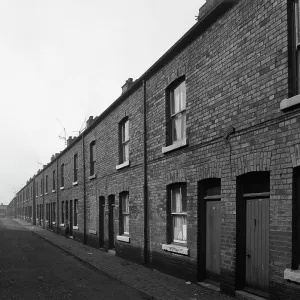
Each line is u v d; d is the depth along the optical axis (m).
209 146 8.70
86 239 20.80
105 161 17.28
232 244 7.72
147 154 12.33
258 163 7.00
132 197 13.54
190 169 9.52
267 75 6.86
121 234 14.95
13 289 8.81
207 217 9.08
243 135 7.49
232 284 7.67
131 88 13.60
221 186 8.17
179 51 10.27
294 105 6.08
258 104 7.07
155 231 11.55
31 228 38.69
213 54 8.64
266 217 7.06
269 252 6.62
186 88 9.86
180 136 10.49
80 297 7.96
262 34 7.03
